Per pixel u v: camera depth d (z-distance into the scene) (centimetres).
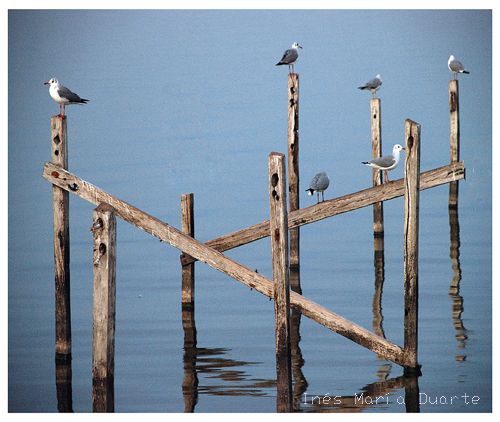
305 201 2581
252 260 2078
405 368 1430
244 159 3028
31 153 3094
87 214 2419
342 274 1992
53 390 1426
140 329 1678
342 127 3409
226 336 1639
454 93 2577
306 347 1577
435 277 1942
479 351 1525
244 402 1355
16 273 1989
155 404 1351
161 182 2770
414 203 1391
